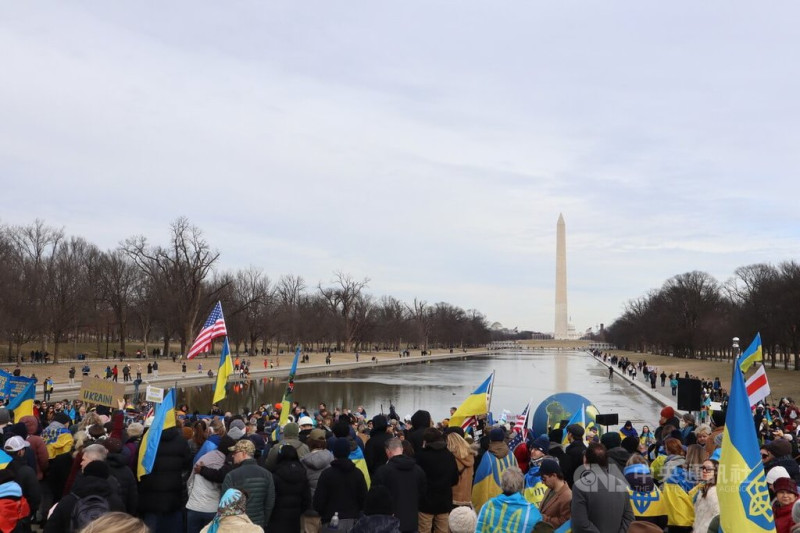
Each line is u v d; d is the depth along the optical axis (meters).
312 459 11.04
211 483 10.97
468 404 17.02
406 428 20.72
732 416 8.02
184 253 98.06
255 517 9.70
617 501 7.97
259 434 15.45
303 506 10.43
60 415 15.28
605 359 138.38
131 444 12.20
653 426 41.06
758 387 19.67
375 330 178.75
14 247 93.50
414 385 77.75
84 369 68.38
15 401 19.52
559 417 19.81
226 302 116.19
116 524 3.90
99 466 8.60
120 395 21.78
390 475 9.98
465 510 7.82
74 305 89.94
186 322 98.62
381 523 7.25
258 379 85.00
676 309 137.75
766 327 88.25
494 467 11.32
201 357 109.44
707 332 120.75
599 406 53.88
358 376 93.12
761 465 7.84
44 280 88.69
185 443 11.59
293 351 158.75
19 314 80.50
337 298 156.00
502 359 157.75
